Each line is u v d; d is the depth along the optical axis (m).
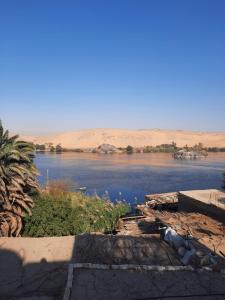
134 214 33.09
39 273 15.37
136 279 13.40
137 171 79.31
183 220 25.50
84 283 13.04
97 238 18.53
